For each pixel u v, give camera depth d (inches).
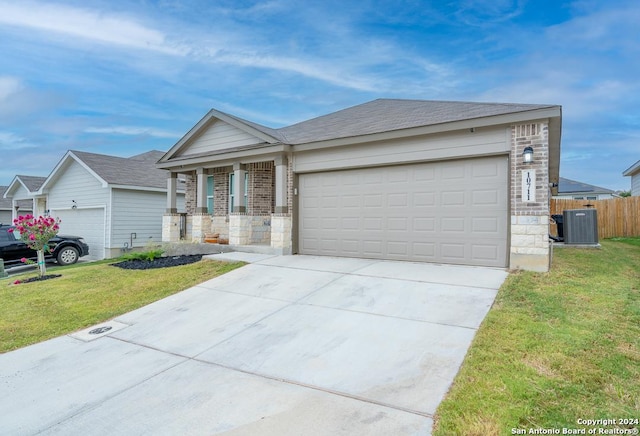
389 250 343.3
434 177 320.8
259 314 216.8
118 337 201.6
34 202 780.0
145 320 225.9
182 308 242.1
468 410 109.0
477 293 222.2
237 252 423.8
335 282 267.4
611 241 535.8
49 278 366.3
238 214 437.4
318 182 389.4
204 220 475.8
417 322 185.2
